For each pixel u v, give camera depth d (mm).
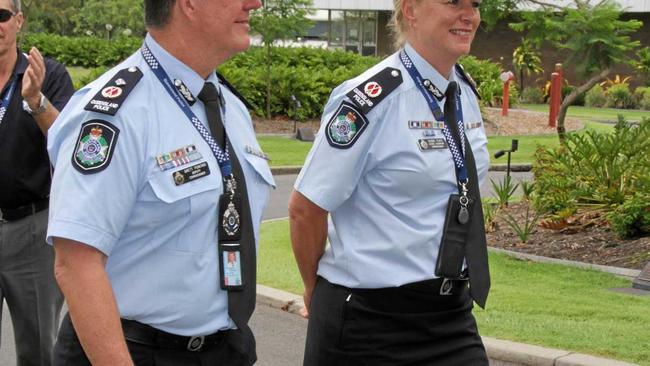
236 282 3416
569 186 12023
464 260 4195
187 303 3379
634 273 9891
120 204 3227
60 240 3195
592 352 7102
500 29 48062
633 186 11633
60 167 3252
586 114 38219
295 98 29094
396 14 4316
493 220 12234
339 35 50375
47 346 5621
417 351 4266
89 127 3223
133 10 59688
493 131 30359
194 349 3459
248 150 3605
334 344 4305
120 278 3373
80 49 48750
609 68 15289
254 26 28625
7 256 5512
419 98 4184
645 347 7176
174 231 3336
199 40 3350
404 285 4152
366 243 4207
